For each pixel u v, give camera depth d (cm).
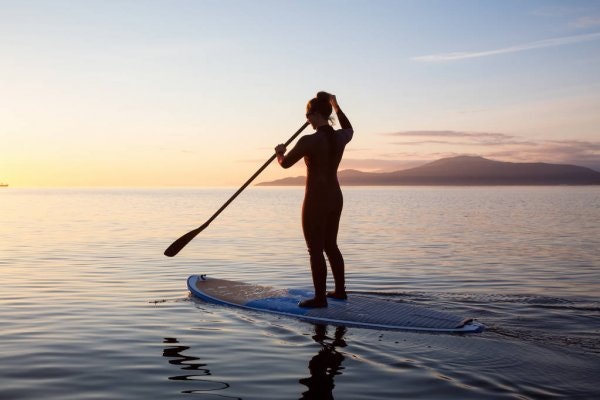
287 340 423
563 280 790
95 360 377
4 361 374
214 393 310
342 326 464
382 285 743
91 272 840
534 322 479
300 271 880
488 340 413
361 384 322
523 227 2022
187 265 939
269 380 332
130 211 3600
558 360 362
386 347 399
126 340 428
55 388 320
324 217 507
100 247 1245
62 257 1041
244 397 303
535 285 745
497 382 319
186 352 395
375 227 2066
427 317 474
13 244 1309
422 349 393
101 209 3906
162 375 343
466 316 504
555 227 2012
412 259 1059
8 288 687
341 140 511
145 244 1326
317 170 503
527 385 313
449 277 819
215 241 1446
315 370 351
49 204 5034
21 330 463
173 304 571
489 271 888
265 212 3650
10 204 4950
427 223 2311
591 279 801
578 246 1321
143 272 843
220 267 922
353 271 888
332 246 533
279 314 513
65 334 448
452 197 9075
